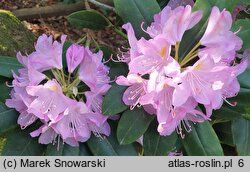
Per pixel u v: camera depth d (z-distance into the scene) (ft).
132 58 1.69
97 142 1.86
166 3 2.44
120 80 1.69
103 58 2.05
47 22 4.15
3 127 1.83
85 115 1.75
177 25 1.65
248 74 1.89
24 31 2.85
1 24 2.73
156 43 1.64
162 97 1.67
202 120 1.78
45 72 1.83
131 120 1.76
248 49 2.02
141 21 1.89
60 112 1.70
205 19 1.82
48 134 1.80
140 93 1.73
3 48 2.58
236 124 2.09
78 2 3.57
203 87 1.66
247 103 1.88
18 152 1.85
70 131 1.76
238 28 1.90
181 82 1.61
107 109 1.74
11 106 1.80
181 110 1.67
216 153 1.83
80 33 4.14
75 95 1.73
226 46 1.71
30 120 1.80
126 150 1.87
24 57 1.80
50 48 1.74
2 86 1.92
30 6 4.37
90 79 1.71
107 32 4.20
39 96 1.70
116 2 1.89
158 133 1.84
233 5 1.87
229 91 1.78
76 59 1.72
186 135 1.86
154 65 1.68
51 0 4.48
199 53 1.71
